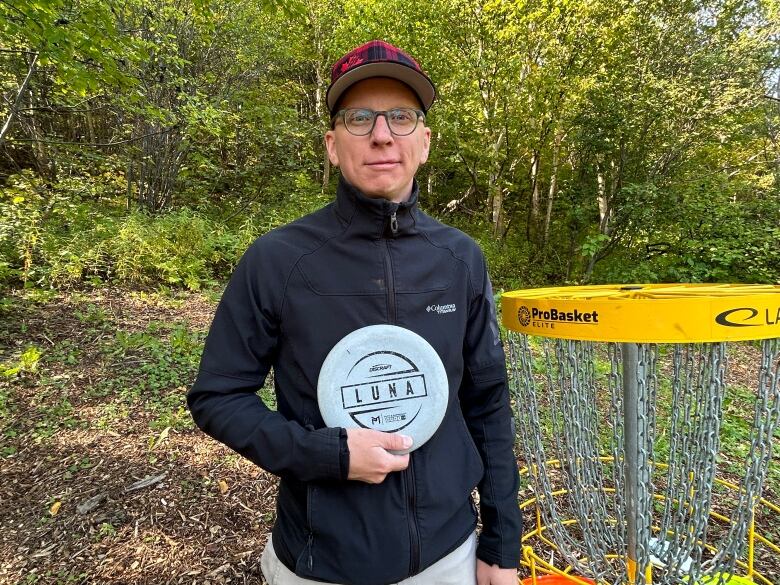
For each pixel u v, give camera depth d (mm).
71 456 3027
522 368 1404
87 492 2695
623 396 1228
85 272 6707
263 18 9758
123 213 8398
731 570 1166
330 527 1032
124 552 2281
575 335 1061
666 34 8742
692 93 8289
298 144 11625
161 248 7148
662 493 2410
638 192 8555
